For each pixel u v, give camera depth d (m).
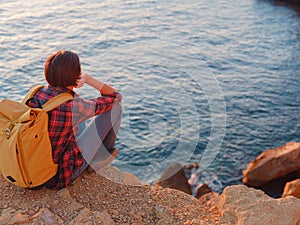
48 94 3.38
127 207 3.73
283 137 12.76
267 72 17.08
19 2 21.25
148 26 19.64
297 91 15.63
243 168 11.16
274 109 14.28
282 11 26.95
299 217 3.54
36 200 3.62
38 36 16.50
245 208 3.66
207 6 25.30
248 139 12.46
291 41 21.47
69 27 17.94
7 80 12.12
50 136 3.34
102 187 3.94
